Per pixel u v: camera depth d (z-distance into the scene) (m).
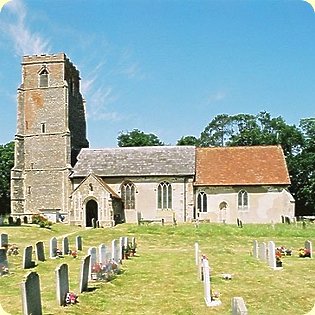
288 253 32.84
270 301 19.58
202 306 18.66
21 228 48.47
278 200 62.16
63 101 69.00
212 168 64.94
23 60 70.44
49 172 67.94
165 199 63.62
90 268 22.97
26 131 69.50
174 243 42.03
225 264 28.72
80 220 61.09
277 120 85.94
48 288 21.22
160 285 22.28
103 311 17.95
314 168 77.50
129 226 54.12
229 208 62.50
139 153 66.88
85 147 76.06
